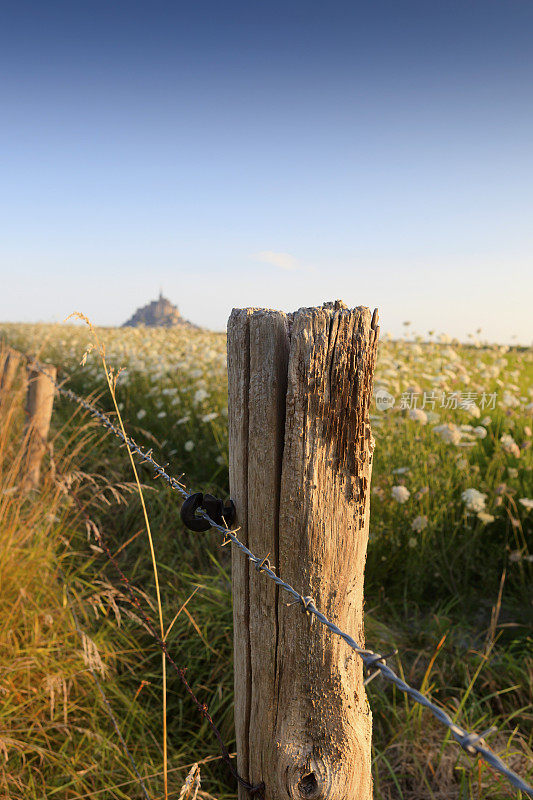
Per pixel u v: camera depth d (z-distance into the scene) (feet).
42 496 10.67
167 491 14.26
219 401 19.48
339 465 3.41
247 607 3.84
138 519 13.66
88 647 6.47
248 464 3.71
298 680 3.56
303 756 3.56
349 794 3.55
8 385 13.78
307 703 3.56
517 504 12.84
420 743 7.58
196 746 7.72
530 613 10.66
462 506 12.70
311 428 3.37
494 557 12.22
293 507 3.44
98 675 7.66
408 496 11.49
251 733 3.90
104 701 7.00
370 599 11.37
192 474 16.42
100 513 13.85
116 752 6.71
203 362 25.09
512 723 8.23
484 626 10.75
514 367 22.22
